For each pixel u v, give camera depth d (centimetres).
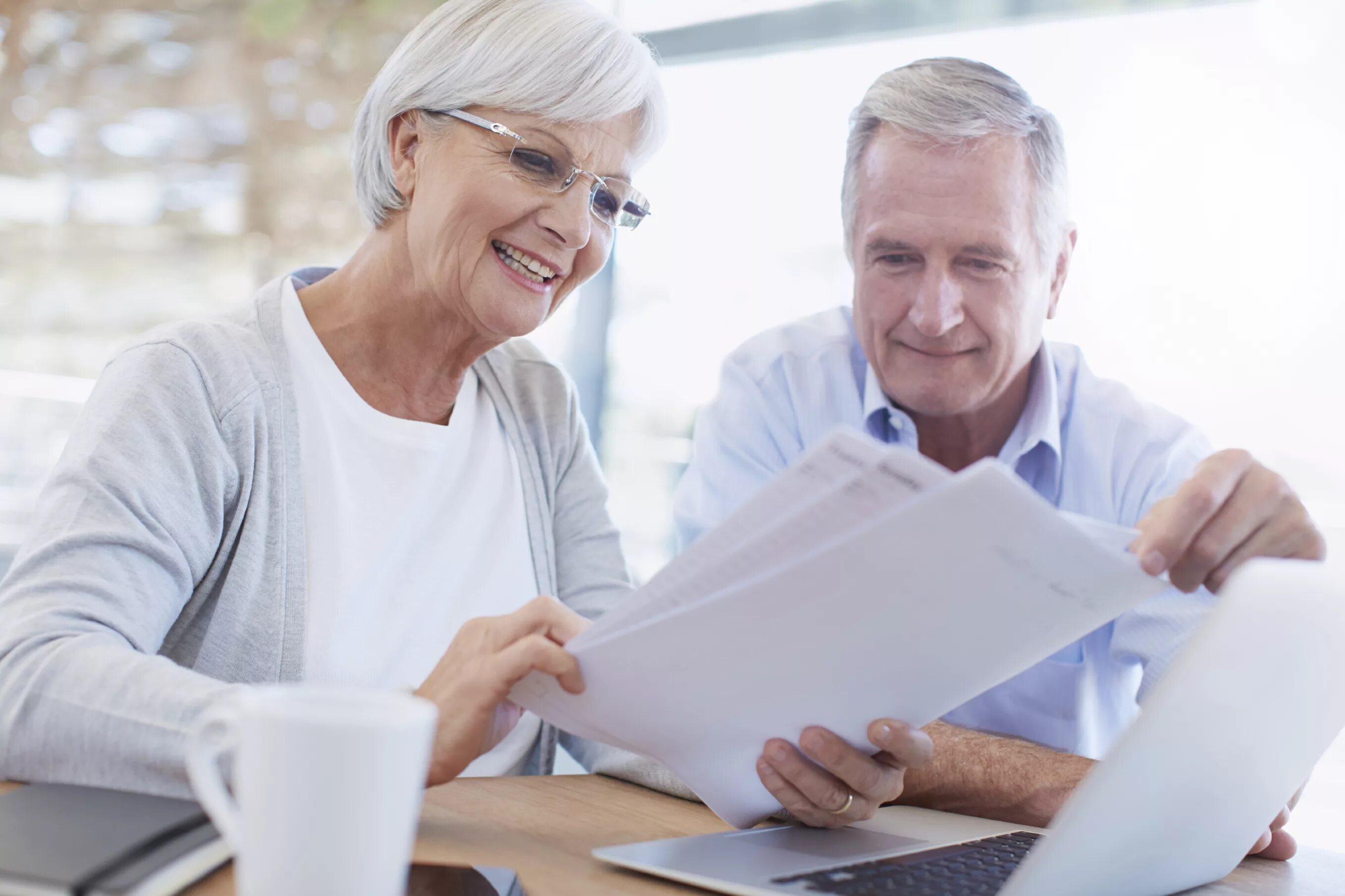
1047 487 184
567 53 119
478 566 131
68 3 269
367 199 129
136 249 272
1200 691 58
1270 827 93
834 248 261
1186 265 224
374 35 271
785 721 80
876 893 69
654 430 279
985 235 168
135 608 94
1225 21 219
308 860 46
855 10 253
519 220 121
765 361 194
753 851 80
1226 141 221
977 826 97
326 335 127
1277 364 219
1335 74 211
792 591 67
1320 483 215
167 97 272
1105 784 57
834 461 61
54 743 77
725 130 273
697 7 272
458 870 69
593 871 74
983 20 239
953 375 174
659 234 280
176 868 58
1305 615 63
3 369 265
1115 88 229
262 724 47
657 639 72
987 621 69
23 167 269
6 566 256
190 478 107
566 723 83
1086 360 190
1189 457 175
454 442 134
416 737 48
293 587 115
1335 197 212
